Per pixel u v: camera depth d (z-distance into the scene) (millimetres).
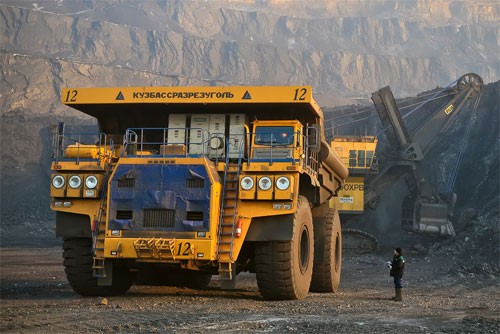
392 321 17062
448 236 70125
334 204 67812
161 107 23719
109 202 20781
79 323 16125
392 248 73375
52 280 33906
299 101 22219
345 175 30828
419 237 78500
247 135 22531
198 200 20328
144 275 27094
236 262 22344
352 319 17312
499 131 112375
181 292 25141
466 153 111812
